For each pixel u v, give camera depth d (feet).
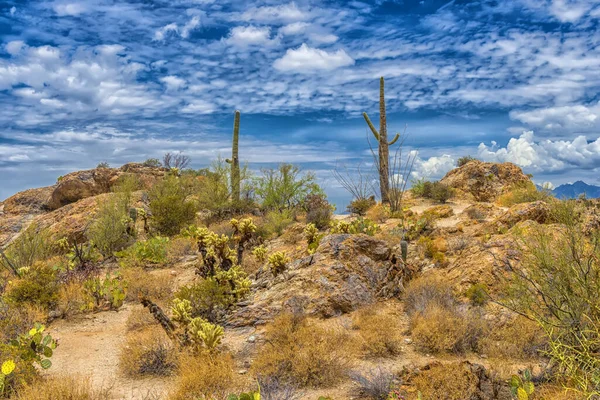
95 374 22.76
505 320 26.08
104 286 36.24
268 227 61.46
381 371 20.51
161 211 65.31
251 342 26.21
